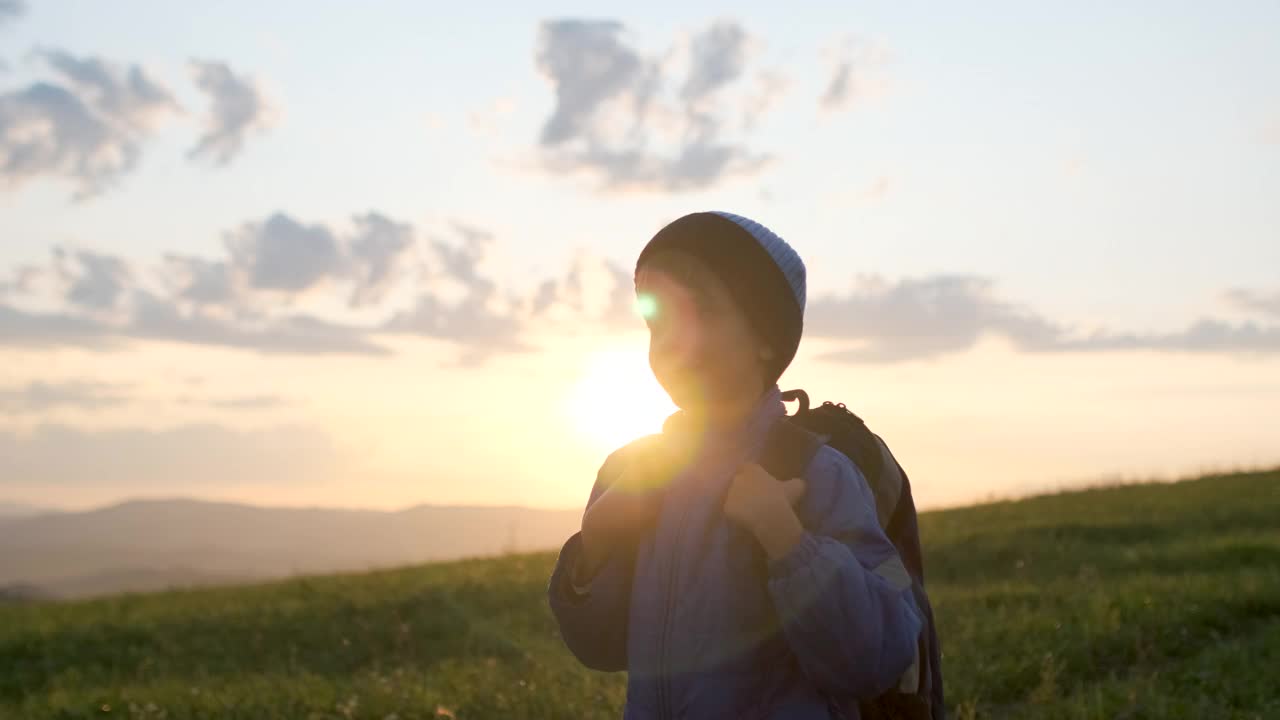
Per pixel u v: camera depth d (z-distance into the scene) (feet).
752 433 6.85
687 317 6.75
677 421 7.06
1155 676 25.91
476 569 57.47
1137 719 22.86
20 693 34.63
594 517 7.06
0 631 43.68
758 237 6.76
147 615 46.42
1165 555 51.42
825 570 6.05
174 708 27.02
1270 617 33.68
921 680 6.98
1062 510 70.79
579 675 29.01
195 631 42.37
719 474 6.76
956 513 73.67
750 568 6.52
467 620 41.93
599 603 7.20
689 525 6.70
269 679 32.17
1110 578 46.26
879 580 6.28
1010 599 38.91
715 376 6.80
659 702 6.61
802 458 6.72
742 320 6.75
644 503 7.02
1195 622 32.22
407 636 39.81
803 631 6.08
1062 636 29.68
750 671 6.48
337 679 31.76
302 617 43.70
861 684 6.16
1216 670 26.55
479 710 25.43
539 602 45.44
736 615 6.48
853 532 6.54
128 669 37.37
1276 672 25.81
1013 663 27.48
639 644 6.73
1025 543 57.11
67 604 53.83
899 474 7.38
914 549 7.43
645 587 6.77
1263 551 49.73
